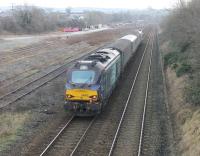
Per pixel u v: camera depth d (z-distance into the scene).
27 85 30.44
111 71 24.80
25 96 26.41
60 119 21.09
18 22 103.19
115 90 29.16
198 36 27.05
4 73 35.41
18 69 38.47
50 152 16.20
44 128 19.39
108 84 23.72
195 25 31.36
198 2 37.88
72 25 137.12
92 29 138.00
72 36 90.12
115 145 17.16
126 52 36.88
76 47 65.56
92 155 15.94
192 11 38.19
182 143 17.05
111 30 123.75
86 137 18.23
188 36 37.09
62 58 50.34
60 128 19.52
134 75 36.50
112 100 25.84
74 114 21.53
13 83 31.19
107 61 24.20
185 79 27.22
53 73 37.25
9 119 20.41
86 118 21.47
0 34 89.94
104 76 21.94
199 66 25.02
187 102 22.11
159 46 66.44
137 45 58.03
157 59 49.12
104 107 23.44
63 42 73.69
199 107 20.11
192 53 30.92
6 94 26.69
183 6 44.25
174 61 36.91
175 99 24.92
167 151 16.56
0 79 32.50
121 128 19.66
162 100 26.05
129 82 32.78
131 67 41.97
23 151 16.16
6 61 43.56
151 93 28.36
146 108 23.88
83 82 20.84
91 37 87.38
